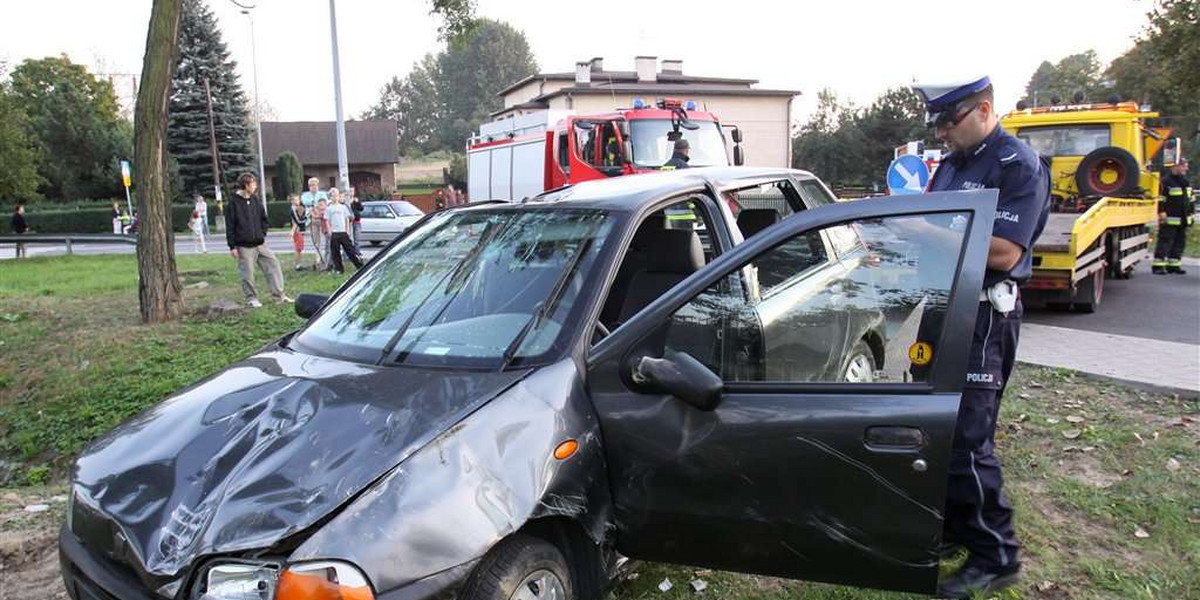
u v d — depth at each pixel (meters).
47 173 49.03
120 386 6.92
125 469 2.69
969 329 2.54
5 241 21.59
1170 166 12.81
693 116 14.22
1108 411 5.44
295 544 2.23
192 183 47.97
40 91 54.97
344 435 2.57
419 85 124.00
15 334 9.07
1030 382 6.20
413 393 2.79
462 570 2.33
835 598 3.30
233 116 48.41
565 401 2.77
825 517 2.63
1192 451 4.66
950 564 3.50
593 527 2.74
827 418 2.60
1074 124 11.78
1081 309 9.48
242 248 10.23
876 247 2.79
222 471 2.52
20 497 5.08
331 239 14.60
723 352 2.97
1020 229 2.99
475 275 3.48
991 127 3.14
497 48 115.62
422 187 64.38
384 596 2.21
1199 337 7.93
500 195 17.45
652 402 2.77
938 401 2.52
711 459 2.70
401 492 2.35
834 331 2.92
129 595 2.38
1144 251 12.42
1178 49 20.31
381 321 3.46
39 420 6.51
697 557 2.80
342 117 18.45
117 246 30.25
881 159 40.72
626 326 2.86
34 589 3.80
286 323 8.93
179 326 8.84
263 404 2.88
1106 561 3.54
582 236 3.38
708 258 3.83
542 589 2.61
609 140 13.62
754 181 4.35
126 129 52.34
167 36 8.93
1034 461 4.61
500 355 2.97
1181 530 3.74
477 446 2.53
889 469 2.54
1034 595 3.30
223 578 2.23
